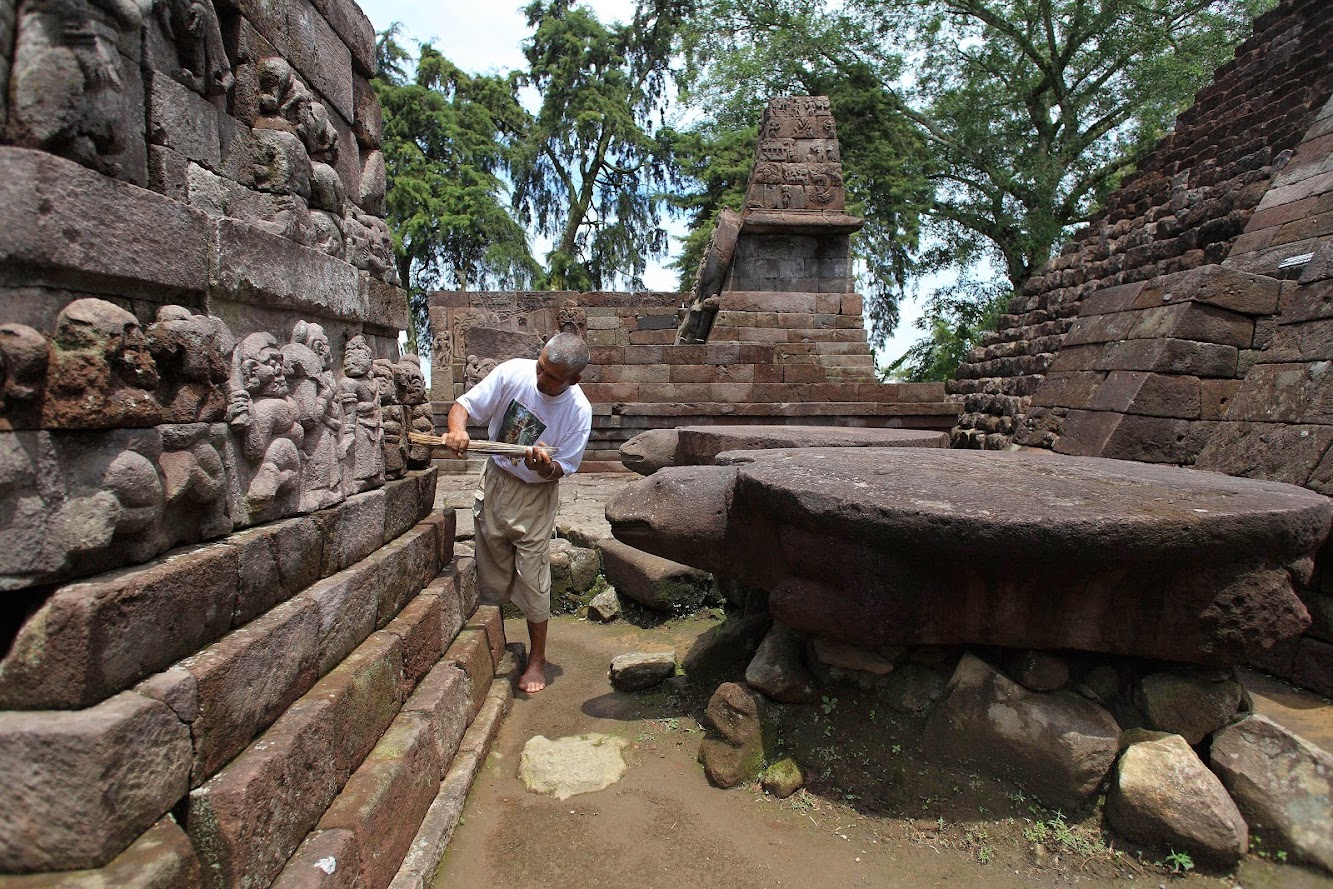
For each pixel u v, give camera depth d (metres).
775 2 22.28
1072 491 2.56
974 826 2.54
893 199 21.30
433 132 24.31
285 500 2.43
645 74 28.52
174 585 1.71
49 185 1.49
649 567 5.05
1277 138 8.80
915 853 2.48
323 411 2.67
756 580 3.21
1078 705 2.61
